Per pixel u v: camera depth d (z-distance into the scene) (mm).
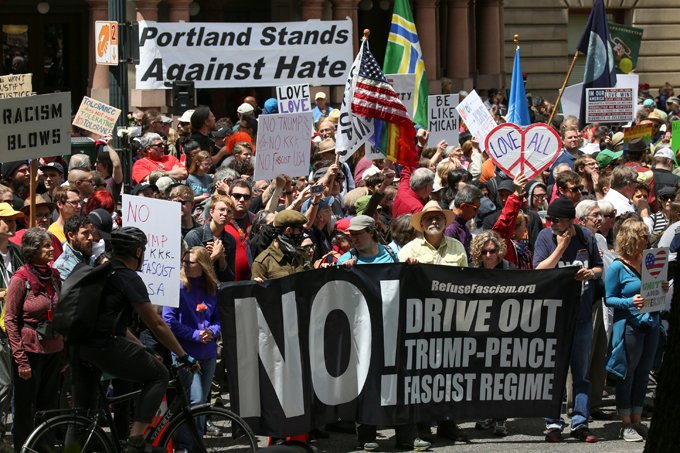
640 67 39000
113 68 13414
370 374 9109
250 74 17875
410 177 11648
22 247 8555
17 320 8508
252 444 7973
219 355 10383
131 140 13953
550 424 9562
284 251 9250
